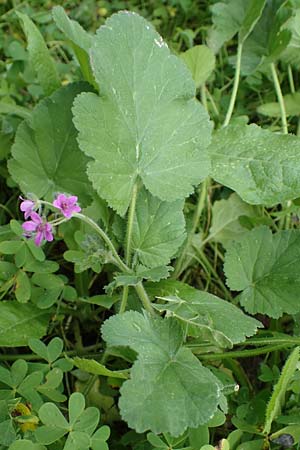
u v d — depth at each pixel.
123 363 0.40
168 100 0.38
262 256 0.40
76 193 0.42
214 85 0.59
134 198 0.37
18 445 0.32
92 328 0.44
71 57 0.62
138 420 0.30
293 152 0.41
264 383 0.42
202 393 0.31
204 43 0.62
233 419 0.36
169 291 0.39
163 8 0.65
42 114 0.42
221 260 0.49
